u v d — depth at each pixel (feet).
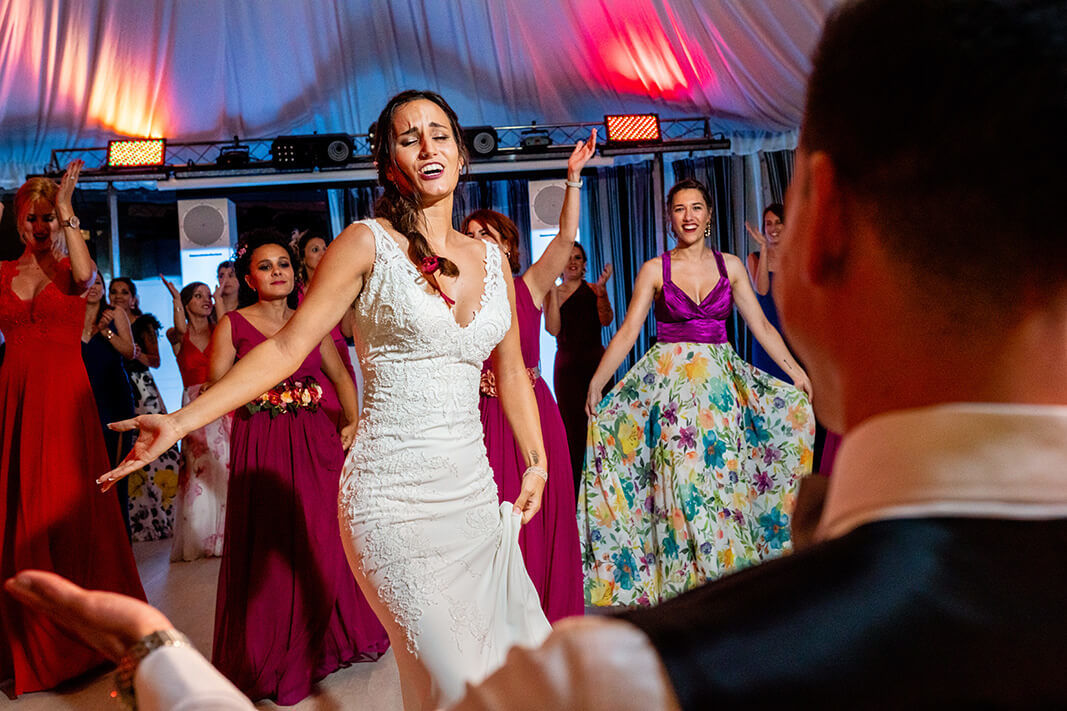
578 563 11.32
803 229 1.36
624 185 34.09
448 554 6.25
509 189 33.76
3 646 10.75
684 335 12.87
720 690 1.05
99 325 18.79
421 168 6.67
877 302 1.25
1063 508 1.13
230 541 10.37
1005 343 1.18
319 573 10.35
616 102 34.94
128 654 1.45
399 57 33.83
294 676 9.96
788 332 1.44
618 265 34.06
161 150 31.73
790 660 1.06
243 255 11.80
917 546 1.12
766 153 34.42
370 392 6.59
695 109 34.30
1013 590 1.09
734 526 12.58
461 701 1.20
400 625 6.11
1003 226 1.14
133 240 32.71
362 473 6.47
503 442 10.82
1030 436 1.14
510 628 6.53
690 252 12.91
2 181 34.22
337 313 6.40
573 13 31.76
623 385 13.03
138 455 5.70
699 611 1.13
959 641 1.07
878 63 1.21
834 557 1.15
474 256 6.93
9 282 11.12
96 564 11.21
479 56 33.78
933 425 1.17
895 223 1.20
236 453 10.46
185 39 31.81
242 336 11.55
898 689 1.06
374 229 6.48
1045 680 1.07
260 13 31.63
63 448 11.02
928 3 1.21
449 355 6.51
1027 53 1.13
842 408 1.36
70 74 31.94
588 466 13.05
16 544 10.71
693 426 12.60
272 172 32.42
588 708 1.07
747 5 28.91
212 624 13.00
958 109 1.15
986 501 1.14
